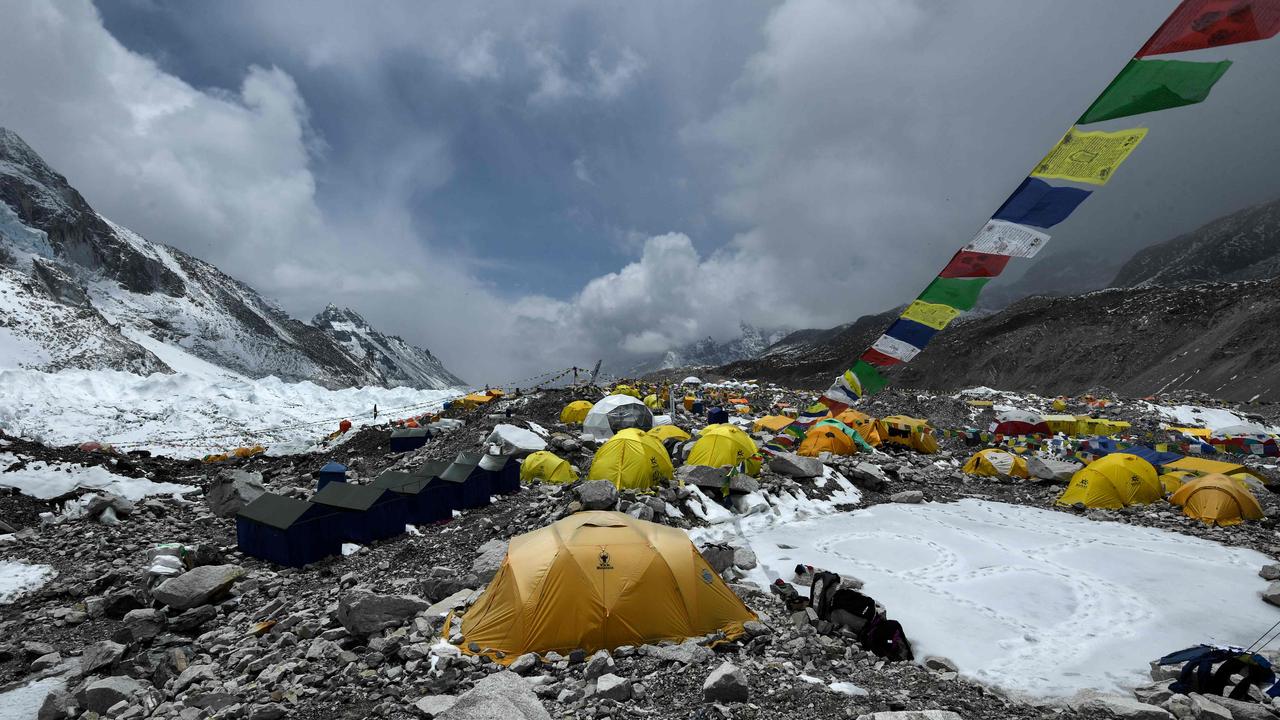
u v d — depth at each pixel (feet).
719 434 70.08
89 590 50.70
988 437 131.34
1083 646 33.09
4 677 37.11
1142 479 66.69
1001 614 37.58
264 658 33.17
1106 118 14.56
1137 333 515.91
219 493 75.41
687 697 26.20
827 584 35.65
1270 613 37.83
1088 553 49.85
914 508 65.21
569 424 119.85
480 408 149.38
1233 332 410.31
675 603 33.30
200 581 45.09
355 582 47.11
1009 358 586.45
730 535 54.29
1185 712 25.18
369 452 121.90
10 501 74.13
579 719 24.54
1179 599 40.06
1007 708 26.25
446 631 34.01
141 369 499.10
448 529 59.57
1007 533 55.83
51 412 179.32
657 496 58.08
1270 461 123.85
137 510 75.56
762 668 28.96
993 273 17.90
